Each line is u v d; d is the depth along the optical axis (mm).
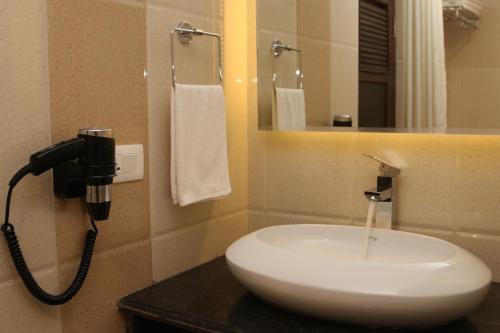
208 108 1246
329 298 908
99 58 1038
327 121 1353
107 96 1061
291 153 1430
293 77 1401
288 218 1453
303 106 1388
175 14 1229
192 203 1230
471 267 958
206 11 1330
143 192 1172
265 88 1444
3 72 873
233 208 1476
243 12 1470
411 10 1216
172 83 1197
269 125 1443
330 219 1384
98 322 1079
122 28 1086
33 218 938
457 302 883
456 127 1180
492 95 1137
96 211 968
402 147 1266
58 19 955
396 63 1242
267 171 1477
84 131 938
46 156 883
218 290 1175
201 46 1317
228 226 1460
